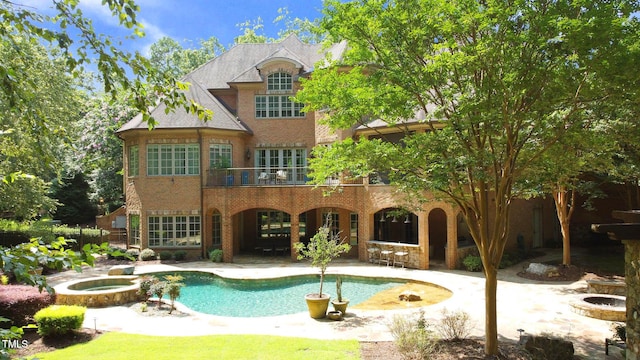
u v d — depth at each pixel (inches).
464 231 1053.8
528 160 414.6
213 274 853.8
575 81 348.2
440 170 396.5
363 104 425.4
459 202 443.2
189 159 1045.8
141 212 1045.8
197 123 1033.5
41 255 137.6
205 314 573.9
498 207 418.3
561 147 409.7
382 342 447.5
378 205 956.0
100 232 1123.9
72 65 177.8
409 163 425.4
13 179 178.4
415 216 1083.3
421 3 372.2
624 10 341.1
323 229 594.9
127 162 1096.8
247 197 1002.1
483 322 522.0
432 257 1029.2
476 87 379.9
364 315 561.3
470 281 761.6
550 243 1109.1
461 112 364.2
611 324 475.8
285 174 1040.2
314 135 1144.2
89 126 1497.3
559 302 615.8
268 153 1157.7
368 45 423.5
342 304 556.4
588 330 490.0
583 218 1168.2
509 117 365.1
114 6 178.7
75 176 1583.4
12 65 223.6
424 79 397.7
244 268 904.3
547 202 1152.2
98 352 416.5
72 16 176.9
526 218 1070.4
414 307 612.1
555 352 390.6
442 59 352.8
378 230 1103.6
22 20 173.0
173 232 1047.6
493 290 416.5
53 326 451.8
